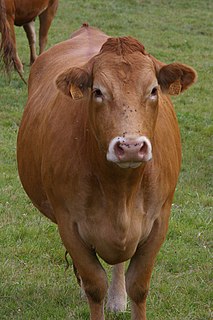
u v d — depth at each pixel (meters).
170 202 8.77
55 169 8.39
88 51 10.34
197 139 18.64
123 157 6.78
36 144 9.28
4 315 9.80
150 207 8.38
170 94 7.74
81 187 8.15
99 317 8.66
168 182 8.52
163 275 11.02
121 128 6.97
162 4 39.38
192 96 23.31
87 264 8.52
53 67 10.34
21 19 23.38
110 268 11.41
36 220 12.96
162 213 8.59
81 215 8.30
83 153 8.09
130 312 9.93
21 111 20.12
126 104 7.11
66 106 8.67
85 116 8.20
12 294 10.35
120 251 8.27
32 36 25.09
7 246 11.91
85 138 8.07
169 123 8.85
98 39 11.06
